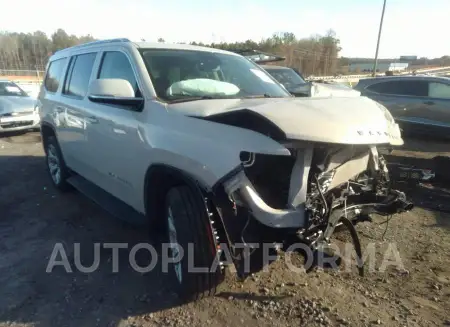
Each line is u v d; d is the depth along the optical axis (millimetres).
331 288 3291
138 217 3723
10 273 3590
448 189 5707
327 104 3035
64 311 3049
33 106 11219
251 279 3414
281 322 2875
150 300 3168
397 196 3262
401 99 10367
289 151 2512
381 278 3445
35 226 4645
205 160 2764
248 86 4008
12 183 6422
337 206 2908
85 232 4461
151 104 3379
